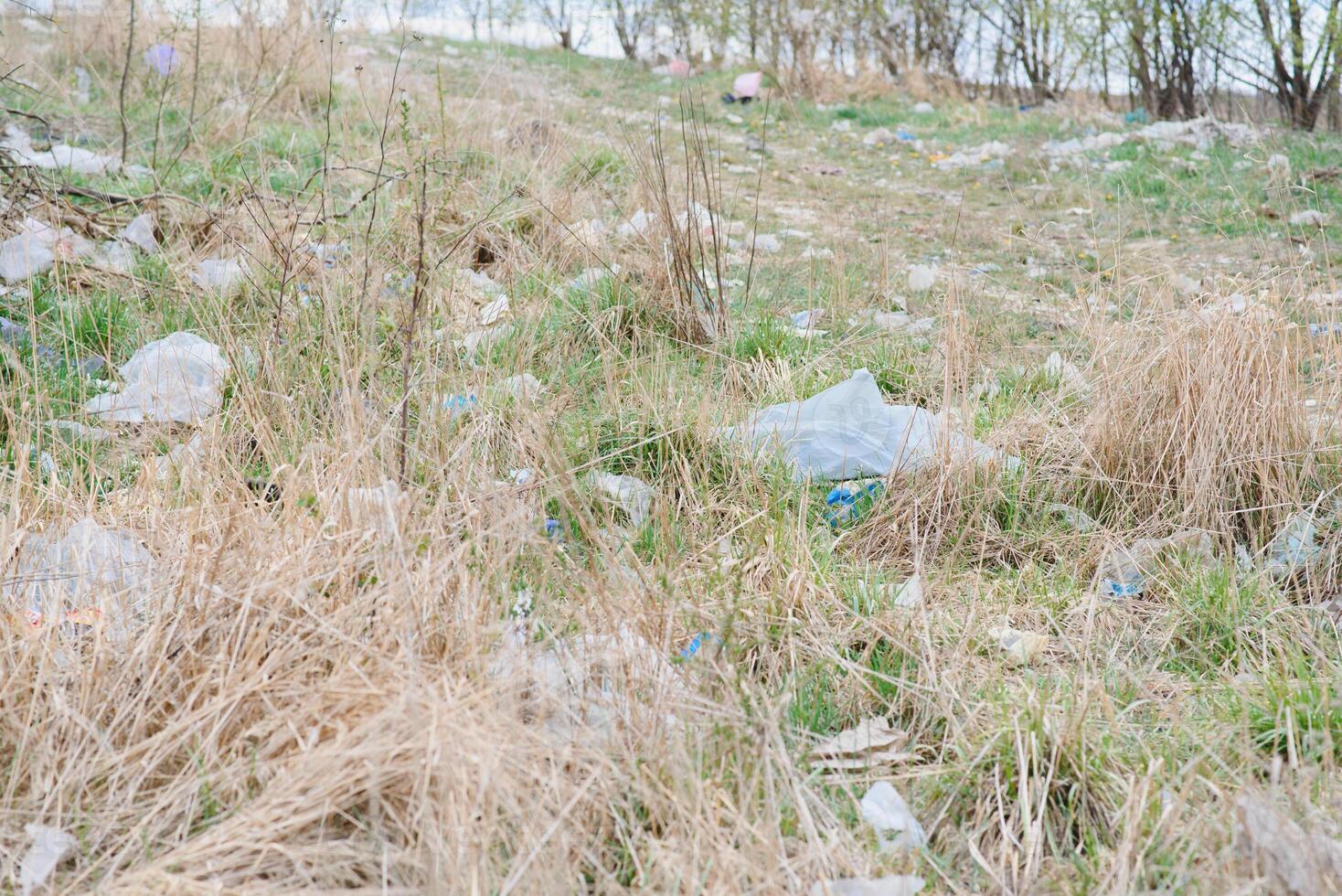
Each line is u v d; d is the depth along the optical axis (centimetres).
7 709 230
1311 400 405
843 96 1500
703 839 213
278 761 222
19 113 633
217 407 368
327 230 505
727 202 801
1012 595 326
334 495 282
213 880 201
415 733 216
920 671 280
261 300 459
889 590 324
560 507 317
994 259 721
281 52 905
